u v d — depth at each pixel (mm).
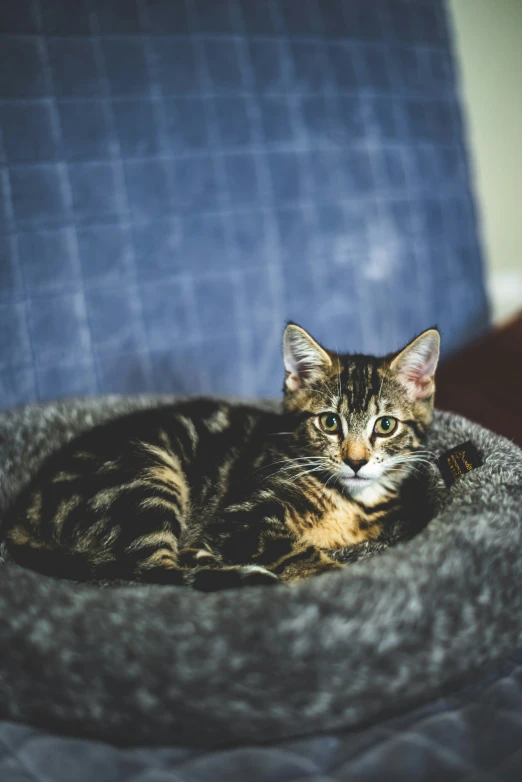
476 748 477
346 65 880
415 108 910
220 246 843
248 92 847
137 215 816
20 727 495
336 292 884
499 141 1016
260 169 853
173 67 823
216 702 475
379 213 895
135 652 478
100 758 474
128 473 617
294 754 478
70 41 791
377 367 641
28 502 608
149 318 824
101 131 802
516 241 1038
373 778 462
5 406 783
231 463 658
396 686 488
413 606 489
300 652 476
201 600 502
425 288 920
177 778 465
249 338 858
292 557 588
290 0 860
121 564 578
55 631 488
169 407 697
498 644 510
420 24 914
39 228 787
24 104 779
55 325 796
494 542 523
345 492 630
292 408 651
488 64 990
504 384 809
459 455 622
